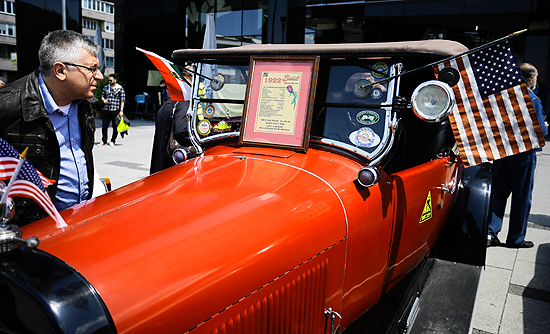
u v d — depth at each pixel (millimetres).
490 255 4102
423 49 1968
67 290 1089
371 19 14297
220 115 2416
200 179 1832
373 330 2010
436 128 2740
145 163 7637
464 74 2086
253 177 1829
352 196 1871
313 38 14945
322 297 1759
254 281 1414
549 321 2959
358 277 1977
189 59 2535
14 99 1891
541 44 12578
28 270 1133
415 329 2338
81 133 2244
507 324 2912
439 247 3283
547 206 5629
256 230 1493
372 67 2051
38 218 2064
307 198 1729
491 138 2123
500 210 4414
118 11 18875
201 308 1255
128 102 18891
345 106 2088
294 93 2105
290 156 2020
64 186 2158
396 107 1949
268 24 15039
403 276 2555
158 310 1160
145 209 1553
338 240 1763
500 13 12906
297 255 1570
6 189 1163
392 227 2158
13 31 69312
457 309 2551
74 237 1354
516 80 2021
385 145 1968
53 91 1995
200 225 1443
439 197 2732
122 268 1204
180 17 17203
